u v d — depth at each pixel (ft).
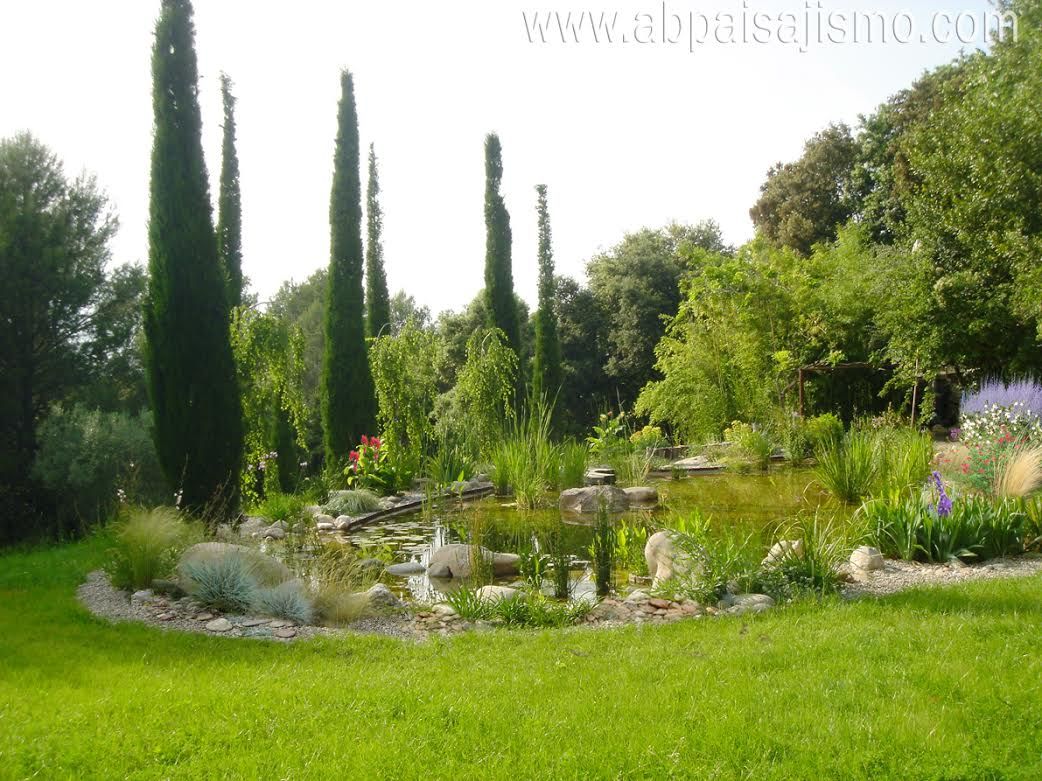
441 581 24.14
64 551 28.35
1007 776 9.02
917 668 12.43
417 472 46.98
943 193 47.60
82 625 17.52
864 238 70.95
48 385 69.72
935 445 43.32
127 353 74.59
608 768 9.39
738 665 13.33
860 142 85.05
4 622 17.65
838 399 62.39
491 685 12.64
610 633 16.49
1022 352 44.62
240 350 38.37
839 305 59.21
